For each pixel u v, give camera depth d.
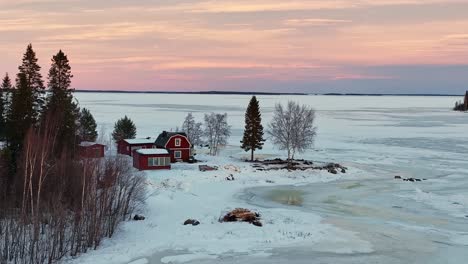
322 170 68.06
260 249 34.38
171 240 35.81
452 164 77.56
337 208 47.91
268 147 96.88
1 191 38.84
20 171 41.69
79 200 38.59
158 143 74.06
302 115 75.00
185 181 57.94
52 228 35.00
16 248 32.12
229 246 34.81
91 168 42.22
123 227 38.84
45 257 31.22
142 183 51.38
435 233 39.00
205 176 60.78
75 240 34.53
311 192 55.78
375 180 63.78
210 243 35.34
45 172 40.84
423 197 53.03
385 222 42.34
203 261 31.92
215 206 47.34
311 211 46.44
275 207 48.06
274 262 31.92
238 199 51.50
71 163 42.62
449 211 46.62
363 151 91.75
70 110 55.91
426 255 33.75
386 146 99.38
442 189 57.81
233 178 61.44
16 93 50.16
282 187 58.47
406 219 43.53
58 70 54.88
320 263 31.94
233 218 41.47
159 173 61.16
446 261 32.69
